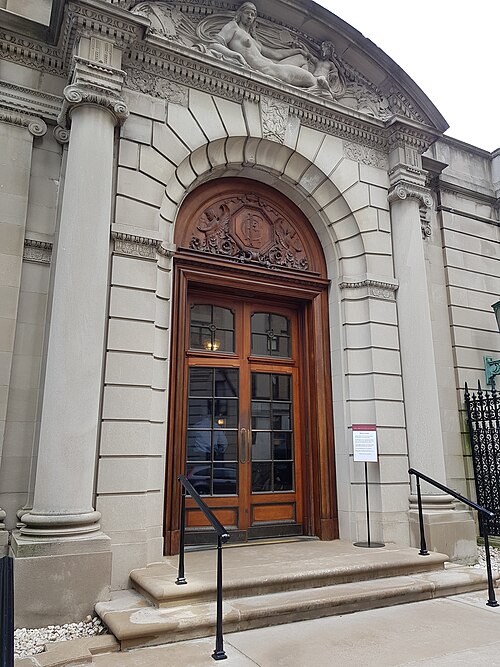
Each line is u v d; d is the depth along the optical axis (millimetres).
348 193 8305
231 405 7578
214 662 3861
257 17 8188
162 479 6234
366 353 7910
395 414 7758
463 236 10109
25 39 6500
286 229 8383
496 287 10297
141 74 6898
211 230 7664
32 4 6891
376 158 8773
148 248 6402
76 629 4496
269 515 7520
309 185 8266
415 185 8648
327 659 3941
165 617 4395
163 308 6648
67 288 5477
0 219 5969
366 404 7766
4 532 5219
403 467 7598
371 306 8000
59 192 6367
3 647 2488
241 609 4605
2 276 5855
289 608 4738
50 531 4828
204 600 4809
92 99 6008
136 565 5512
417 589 5465
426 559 6156
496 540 8484
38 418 5750
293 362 8266
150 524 5961
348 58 8812
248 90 7668
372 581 5641
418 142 8883
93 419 5359
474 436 8977
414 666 3830
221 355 7668
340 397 7902
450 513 7312
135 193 6477
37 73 6559
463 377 9320
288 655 4000
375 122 8625
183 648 4137
